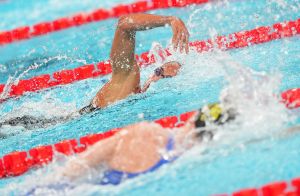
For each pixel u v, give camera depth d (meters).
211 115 12.80
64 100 20.19
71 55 25.92
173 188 11.65
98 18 31.39
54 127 17.55
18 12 36.47
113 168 12.41
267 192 11.23
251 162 12.24
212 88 18.05
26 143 16.59
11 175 15.16
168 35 26.31
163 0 31.06
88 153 12.65
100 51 25.62
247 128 13.01
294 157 12.16
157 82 19.34
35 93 22.14
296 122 13.59
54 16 33.59
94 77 23.08
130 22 17.67
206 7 29.42
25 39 30.53
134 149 12.48
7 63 26.64
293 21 24.06
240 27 24.73
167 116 16.47
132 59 18.59
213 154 12.63
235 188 11.40
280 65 19.22
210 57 21.20
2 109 20.58
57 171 13.31
